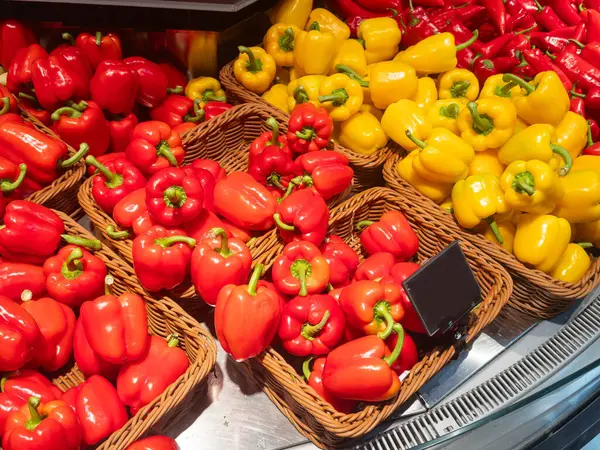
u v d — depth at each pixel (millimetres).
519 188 707
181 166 833
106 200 745
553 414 603
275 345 703
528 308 721
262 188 742
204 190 743
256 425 646
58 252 713
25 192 790
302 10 955
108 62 832
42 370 695
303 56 900
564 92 774
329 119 804
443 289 605
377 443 599
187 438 633
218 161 896
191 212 688
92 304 626
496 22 950
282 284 664
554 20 975
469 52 934
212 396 668
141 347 627
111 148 896
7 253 703
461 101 852
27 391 611
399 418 627
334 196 795
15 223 680
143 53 941
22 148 757
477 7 971
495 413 558
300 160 786
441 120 814
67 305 694
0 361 601
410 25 963
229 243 677
